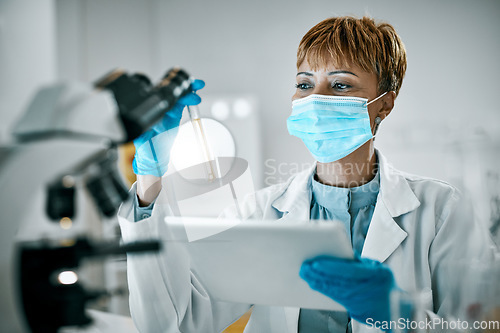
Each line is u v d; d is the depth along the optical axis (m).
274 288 1.14
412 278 1.45
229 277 1.16
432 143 3.78
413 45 3.96
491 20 3.88
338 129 1.54
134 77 0.78
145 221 1.18
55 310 0.72
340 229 1.00
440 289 1.44
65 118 0.59
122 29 4.11
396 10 4.00
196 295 1.37
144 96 0.72
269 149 4.19
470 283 1.23
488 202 3.06
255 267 1.10
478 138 3.64
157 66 4.36
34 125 0.59
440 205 1.56
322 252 1.03
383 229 1.49
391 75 1.59
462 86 3.90
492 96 3.87
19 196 0.59
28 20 1.62
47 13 1.69
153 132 1.12
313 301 1.14
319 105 1.55
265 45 4.26
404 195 1.55
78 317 0.74
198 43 4.34
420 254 1.50
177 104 1.11
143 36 4.29
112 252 0.76
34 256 0.73
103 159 0.75
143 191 1.19
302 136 1.62
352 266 1.02
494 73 3.87
